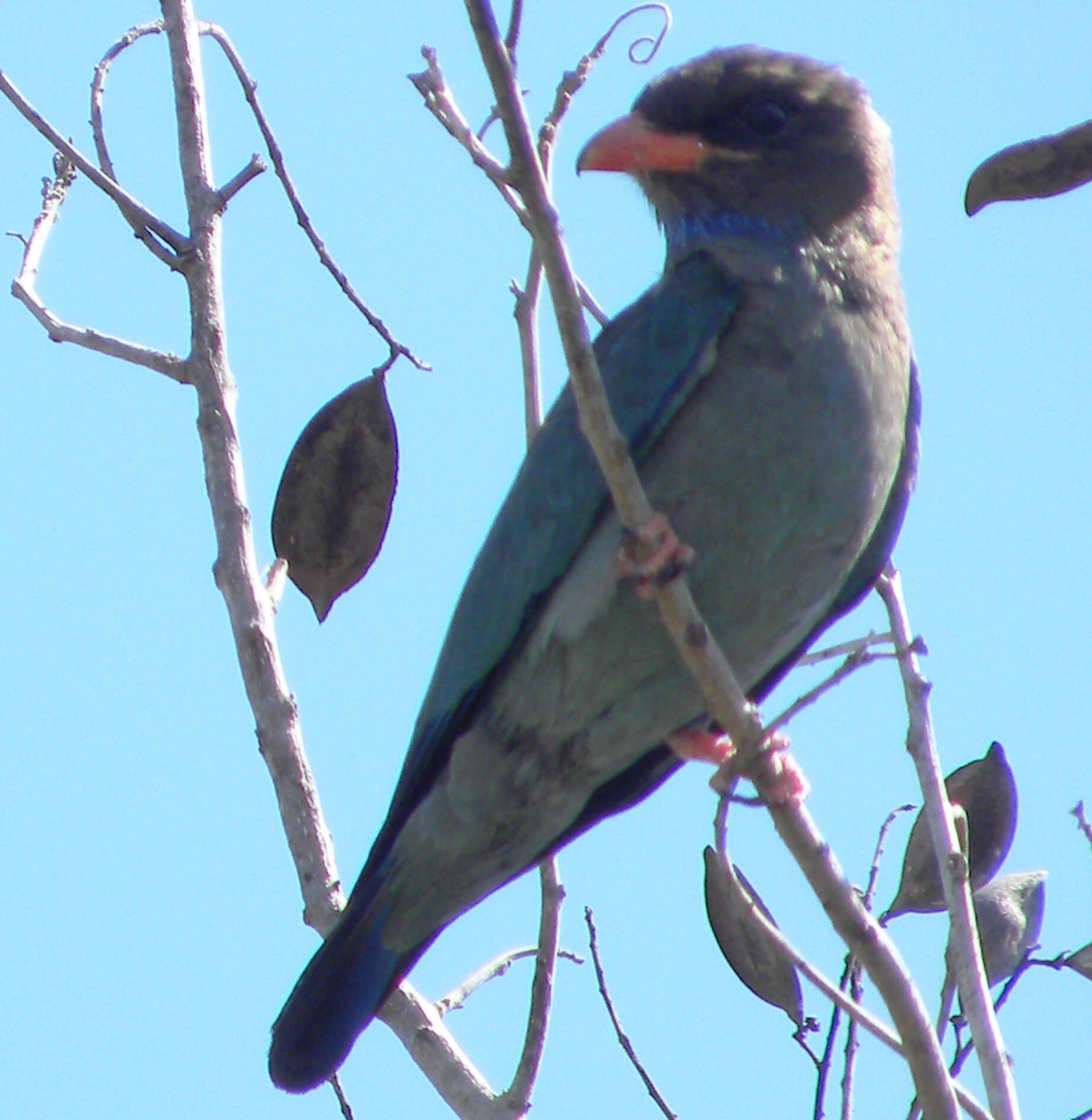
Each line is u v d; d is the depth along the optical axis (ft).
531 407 35.83
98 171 36.73
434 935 37.47
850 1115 31.55
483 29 24.88
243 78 37.11
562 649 35.27
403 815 37.06
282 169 36.76
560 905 32.89
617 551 34.30
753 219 37.35
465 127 29.37
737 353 34.91
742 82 38.22
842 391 34.96
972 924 31.19
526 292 35.99
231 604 34.60
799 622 36.47
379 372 36.81
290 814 34.71
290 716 34.45
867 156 38.22
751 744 29.53
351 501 36.83
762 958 33.53
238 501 35.12
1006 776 36.47
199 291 36.35
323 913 35.12
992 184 34.12
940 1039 32.50
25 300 36.78
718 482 34.50
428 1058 33.73
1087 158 33.63
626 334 36.29
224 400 35.76
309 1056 35.83
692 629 29.81
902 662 33.45
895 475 36.83
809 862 29.07
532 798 36.76
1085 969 33.35
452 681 36.47
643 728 36.22
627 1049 33.19
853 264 36.86
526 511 35.86
